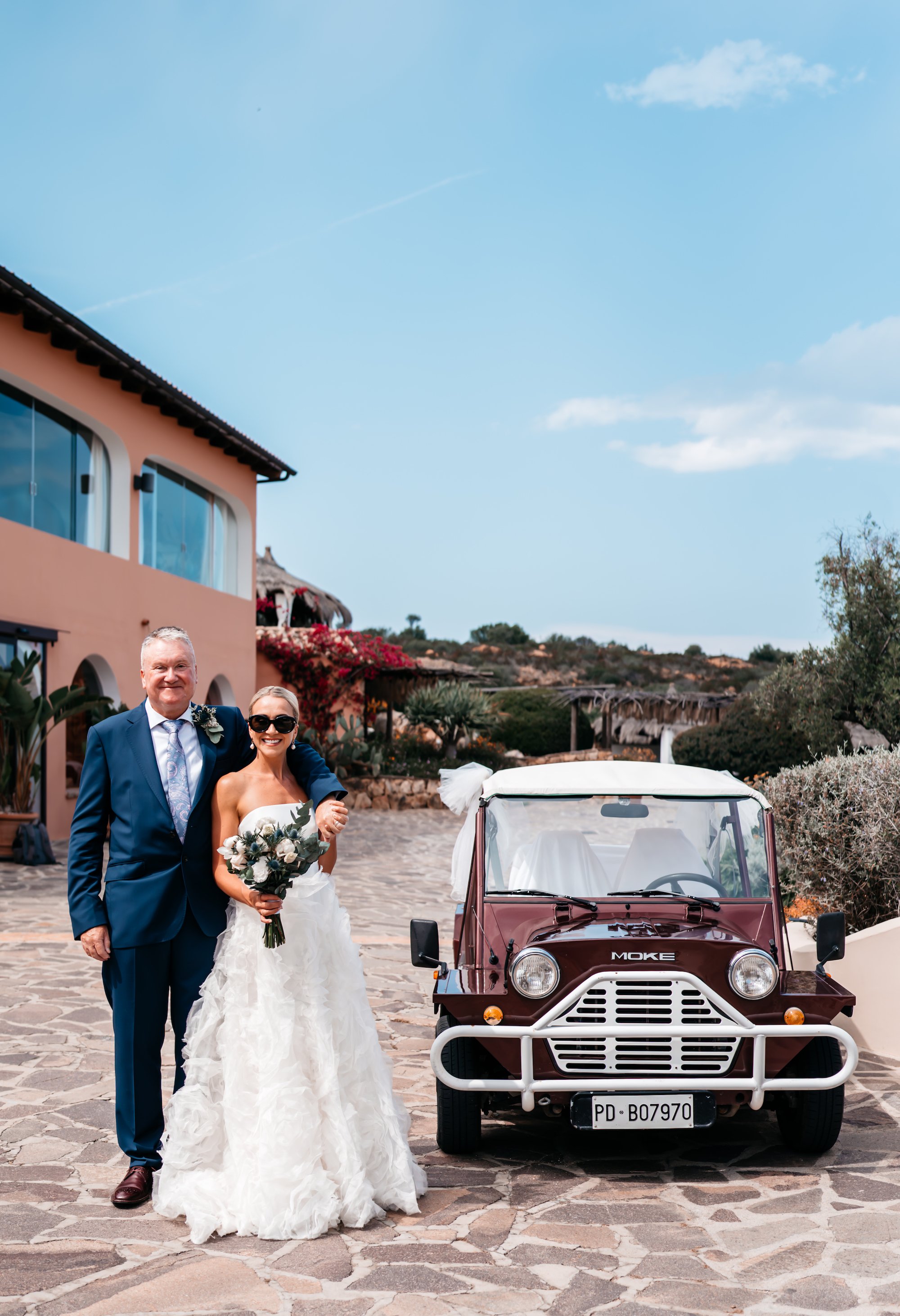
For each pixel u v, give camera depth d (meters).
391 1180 4.03
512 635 74.50
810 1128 4.48
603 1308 3.27
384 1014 7.01
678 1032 4.25
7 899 11.02
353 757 24.22
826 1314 3.24
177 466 19.28
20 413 15.16
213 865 4.21
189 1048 4.04
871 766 7.79
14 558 14.54
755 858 4.97
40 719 13.50
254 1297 3.33
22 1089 5.40
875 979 6.34
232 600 21.66
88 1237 3.78
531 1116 5.24
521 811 5.11
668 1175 4.40
